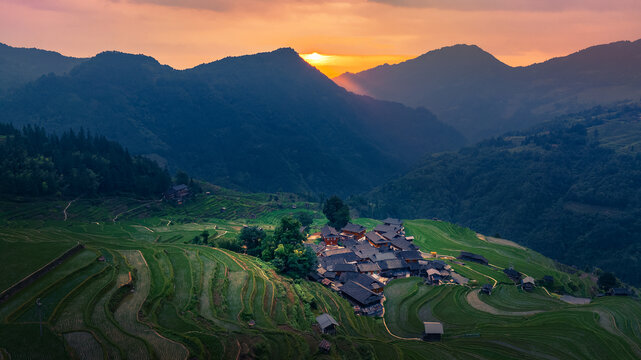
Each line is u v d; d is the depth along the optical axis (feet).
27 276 196.44
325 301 272.92
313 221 652.07
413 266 387.34
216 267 267.80
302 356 176.96
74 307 179.52
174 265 260.83
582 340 249.55
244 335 182.70
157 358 150.51
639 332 279.69
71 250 236.63
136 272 233.76
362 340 221.46
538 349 235.81
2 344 147.13
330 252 402.11
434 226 631.56
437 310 299.79
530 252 538.88
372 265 378.53
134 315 181.88
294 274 307.78
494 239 597.11
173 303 205.16
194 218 616.39
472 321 281.74
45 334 155.74
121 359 147.13
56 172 575.38
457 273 394.32
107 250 260.62
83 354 147.33
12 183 490.90
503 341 244.83
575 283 412.98
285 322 211.41
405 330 262.67
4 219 438.81
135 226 504.02
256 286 250.57
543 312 300.40
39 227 431.43
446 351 225.76
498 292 354.13
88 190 579.89
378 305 295.89
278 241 352.69
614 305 336.49
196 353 157.99
